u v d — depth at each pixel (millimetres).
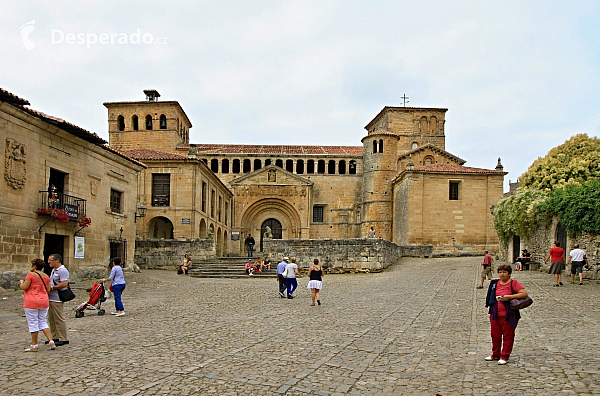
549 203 25312
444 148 63250
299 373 7844
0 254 16797
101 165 24609
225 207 54094
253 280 27844
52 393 6820
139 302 17453
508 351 8086
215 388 7066
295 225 59000
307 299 18547
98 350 9469
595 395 6340
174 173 37188
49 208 19156
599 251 20969
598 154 34562
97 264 24094
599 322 11789
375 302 17016
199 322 12969
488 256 20312
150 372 7867
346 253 31391
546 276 23719
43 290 9578
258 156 62156
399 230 49906
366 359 8734
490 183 45688
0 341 10430
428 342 10102
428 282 23250
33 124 18734
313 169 64125
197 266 31453
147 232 36750
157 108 55719
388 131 60719
